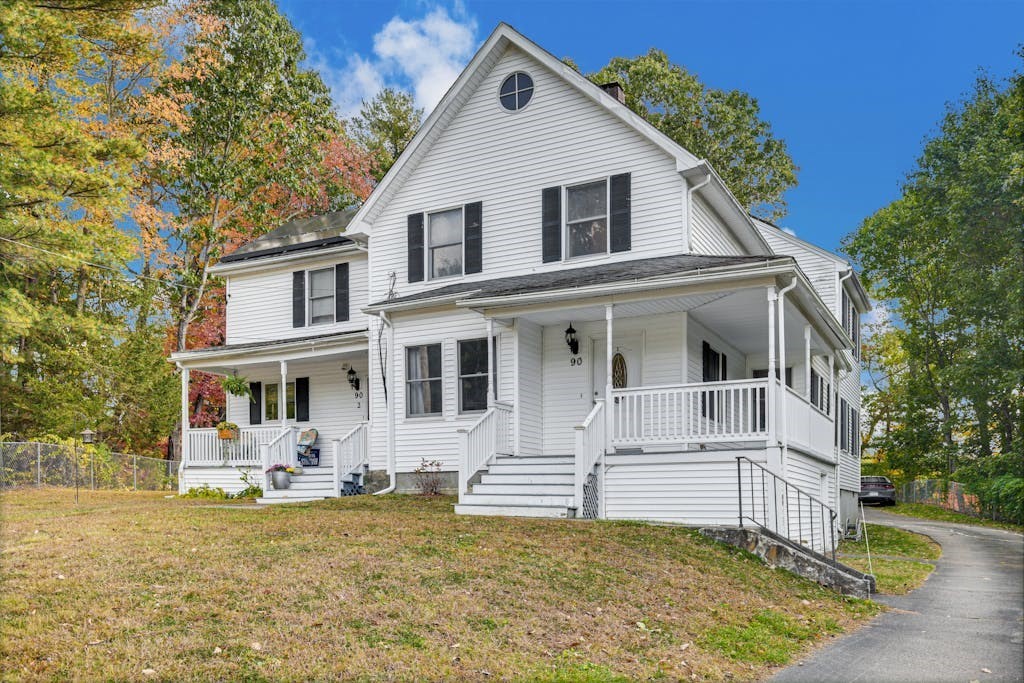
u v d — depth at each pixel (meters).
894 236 30.25
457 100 19.70
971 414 30.95
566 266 18.22
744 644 8.16
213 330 34.25
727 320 16.92
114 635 6.86
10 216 20.56
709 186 17.64
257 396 24.81
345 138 40.81
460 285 18.89
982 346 27.38
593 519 13.77
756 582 10.66
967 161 26.67
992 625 9.44
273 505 16.30
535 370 17.64
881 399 48.09
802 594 10.59
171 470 28.83
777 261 13.48
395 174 20.14
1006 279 25.91
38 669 6.16
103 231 22.62
